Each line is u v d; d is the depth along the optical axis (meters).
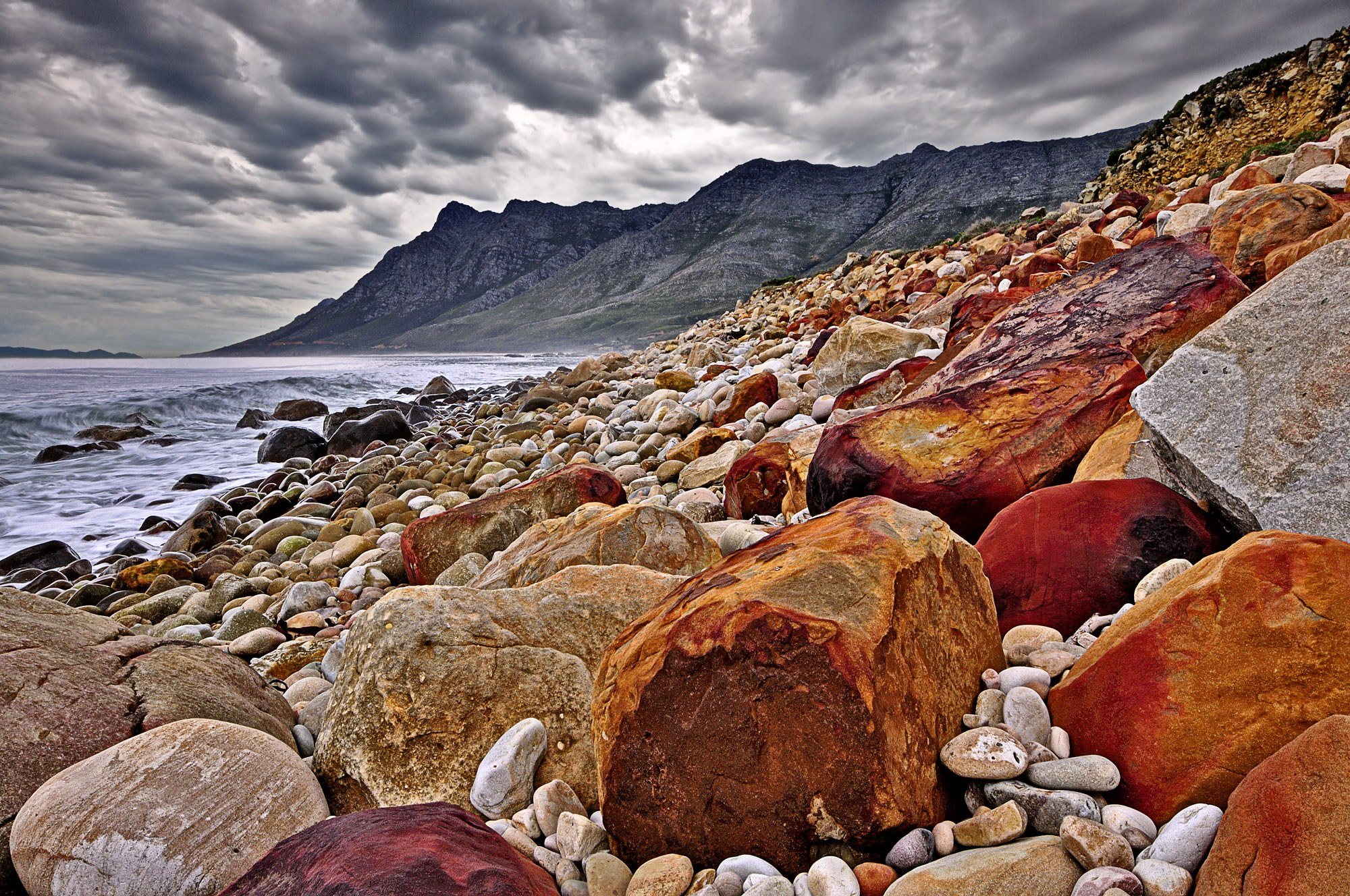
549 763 2.60
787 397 8.67
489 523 6.05
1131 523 2.89
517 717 2.71
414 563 6.07
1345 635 1.67
